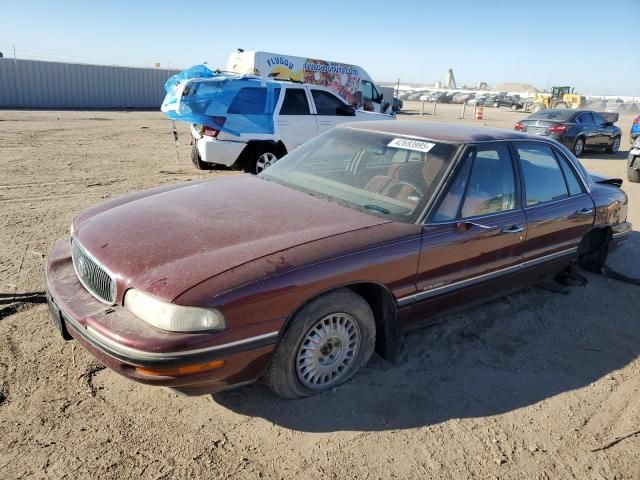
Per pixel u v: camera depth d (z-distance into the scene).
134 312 2.48
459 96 69.88
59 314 2.78
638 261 5.85
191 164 11.02
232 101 9.09
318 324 2.87
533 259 4.03
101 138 14.73
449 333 3.89
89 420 2.73
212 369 2.46
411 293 3.19
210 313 2.40
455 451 2.68
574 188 4.49
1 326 3.58
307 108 9.95
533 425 2.93
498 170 3.77
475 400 3.12
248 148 9.38
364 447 2.67
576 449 2.76
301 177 3.89
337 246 2.84
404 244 3.07
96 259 2.74
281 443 2.66
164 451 2.55
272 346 2.63
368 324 3.11
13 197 7.30
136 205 3.40
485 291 3.73
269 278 2.55
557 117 15.93
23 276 4.45
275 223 3.05
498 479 2.52
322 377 3.02
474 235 3.45
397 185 3.49
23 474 2.36
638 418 3.04
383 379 3.24
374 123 4.33
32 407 2.79
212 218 3.11
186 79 9.45
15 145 12.34
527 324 4.14
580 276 5.05
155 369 2.34
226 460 2.52
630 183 11.02
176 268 2.53
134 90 29.58
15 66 25.25
